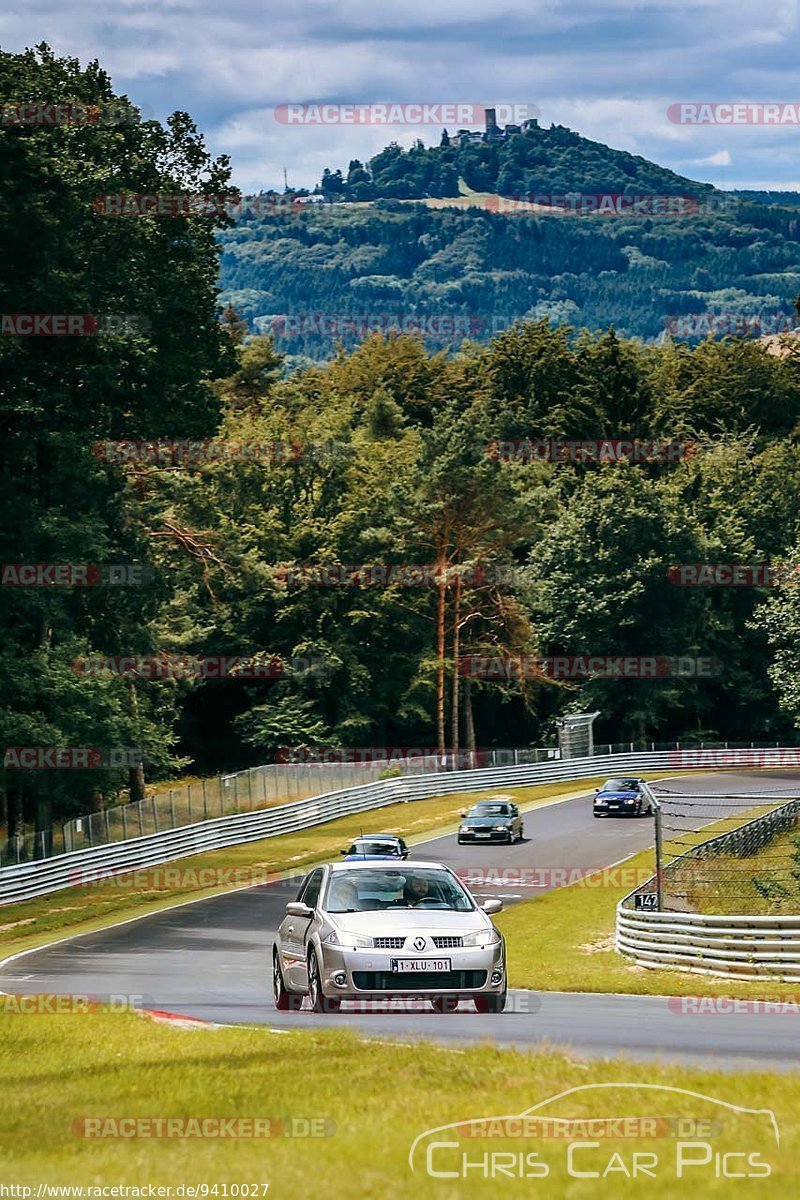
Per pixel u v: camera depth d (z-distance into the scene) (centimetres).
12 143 7712
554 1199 1327
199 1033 2698
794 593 13688
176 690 12750
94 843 8288
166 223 9162
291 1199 1382
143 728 10000
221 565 12469
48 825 8756
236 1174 1498
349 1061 2212
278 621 15300
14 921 6712
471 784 12875
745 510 17988
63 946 5734
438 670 15412
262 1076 2147
